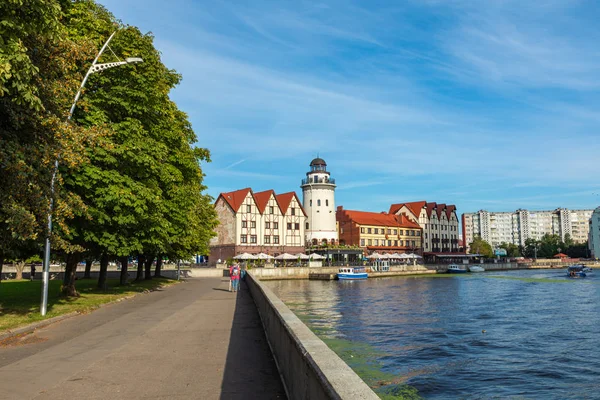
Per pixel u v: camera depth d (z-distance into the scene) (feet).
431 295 168.25
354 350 68.90
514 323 96.78
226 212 300.20
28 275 175.73
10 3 36.68
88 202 68.54
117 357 32.91
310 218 336.29
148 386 25.27
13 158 42.91
